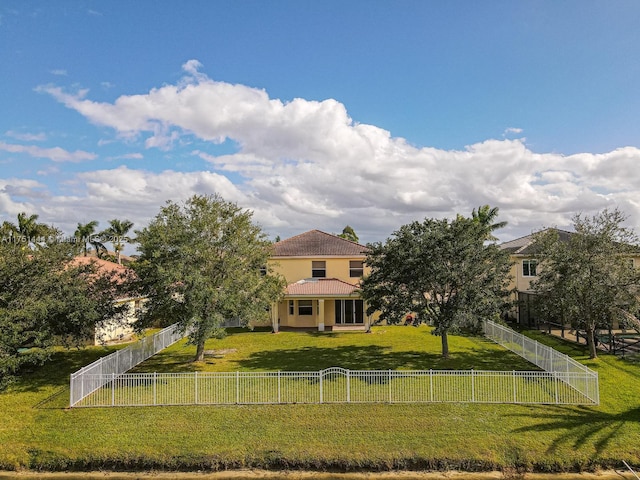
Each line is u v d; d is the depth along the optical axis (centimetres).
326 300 3566
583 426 1509
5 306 1902
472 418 1563
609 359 2314
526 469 1358
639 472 1334
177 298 2148
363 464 1373
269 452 1402
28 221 3812
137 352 2280
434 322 2189
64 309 2012
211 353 2567
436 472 1362
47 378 2073
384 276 2270
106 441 1451
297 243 3912
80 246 2266
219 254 2264
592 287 2261
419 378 1861
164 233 2105
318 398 1717
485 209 4034
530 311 3444
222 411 1630
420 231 2231
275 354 2523
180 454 1393
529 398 1712
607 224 2298
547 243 2489
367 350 2605
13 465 1381
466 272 2155
